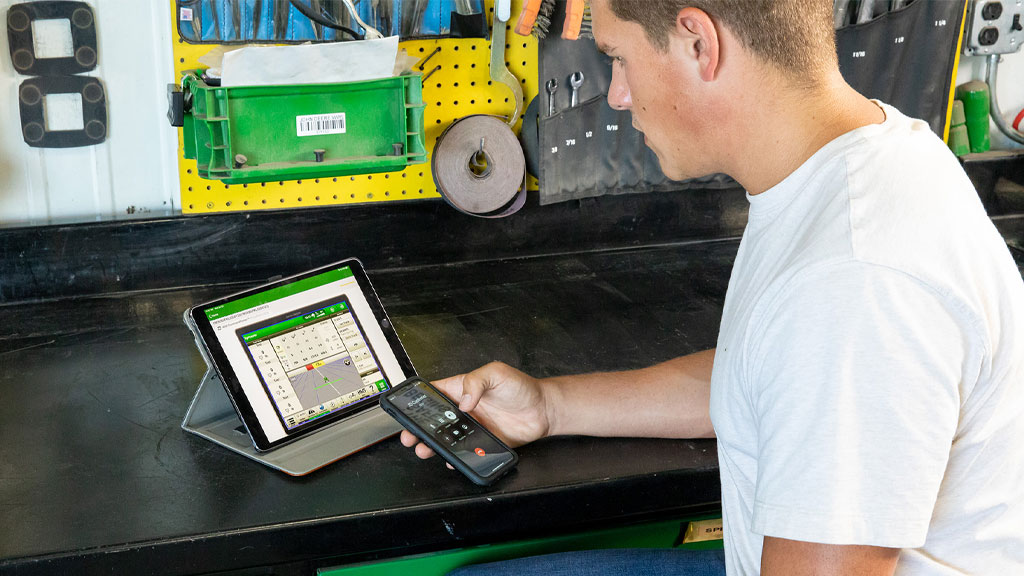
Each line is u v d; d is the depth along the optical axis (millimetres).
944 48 1708
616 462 1065
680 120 863
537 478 1023
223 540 917
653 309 1503
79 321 1431
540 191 1607
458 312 1479
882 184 749
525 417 1105
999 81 1871
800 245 758
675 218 1790
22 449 1061
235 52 1266
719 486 1064
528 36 1594
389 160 1413
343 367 1171
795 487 702
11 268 1466
